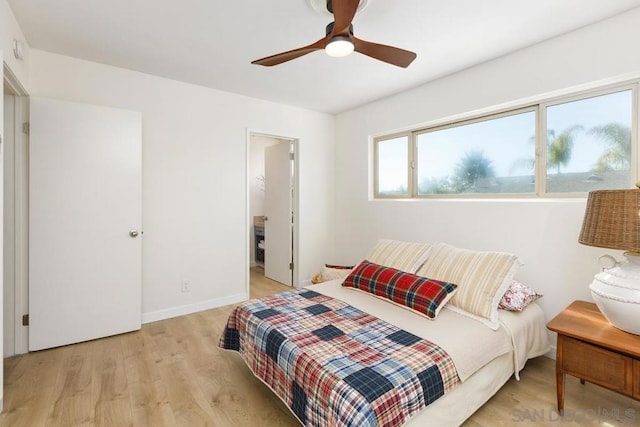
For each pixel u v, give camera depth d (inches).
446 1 70.9
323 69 108.5
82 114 98.0
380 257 107.9
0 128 64.5
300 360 58.9
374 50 72.3
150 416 66.8
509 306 80.9
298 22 80.4
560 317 70.3
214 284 131.6
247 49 95.0
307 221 161.2
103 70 105.3
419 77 115.2
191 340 102.3
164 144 117.8
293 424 64.8
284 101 144.6
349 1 52.6
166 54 98.3
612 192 60.9
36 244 92.5
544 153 94.5
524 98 94.0
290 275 165.0
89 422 64.9
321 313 79.7
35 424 64.2
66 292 96.8
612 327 64.2
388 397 48.8
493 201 102.3
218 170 130.8
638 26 74.0
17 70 81.7
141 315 112.7
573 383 78.0
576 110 88.4
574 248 85.6
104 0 71.6
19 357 90.6
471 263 86.3
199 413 68.0
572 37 84.1
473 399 64.5
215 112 129.1
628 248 57.3
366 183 150.7
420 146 131.6
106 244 102.5
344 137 162.6
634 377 55.5
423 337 66.9
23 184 92.4
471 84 106.4
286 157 164.6
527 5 72.7
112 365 86.7
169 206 119.7
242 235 138.7
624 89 79.8
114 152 103.1
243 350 79.9
